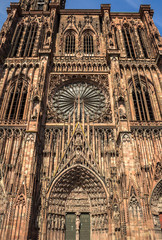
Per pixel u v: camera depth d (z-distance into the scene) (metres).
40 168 38.81
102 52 57.75
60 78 51.38
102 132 43.56
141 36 61.66
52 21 61.31
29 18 65.94
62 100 49.53
